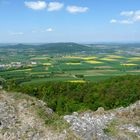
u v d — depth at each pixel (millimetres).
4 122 29906
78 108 88625
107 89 102500
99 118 37562
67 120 33000
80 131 30594
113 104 91062
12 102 33000
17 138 28688
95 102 94562
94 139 29922
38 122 30594
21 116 31312
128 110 41875
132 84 101875
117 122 36781
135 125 36906
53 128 30016
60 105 93375
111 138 31375
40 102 34625
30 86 115188
